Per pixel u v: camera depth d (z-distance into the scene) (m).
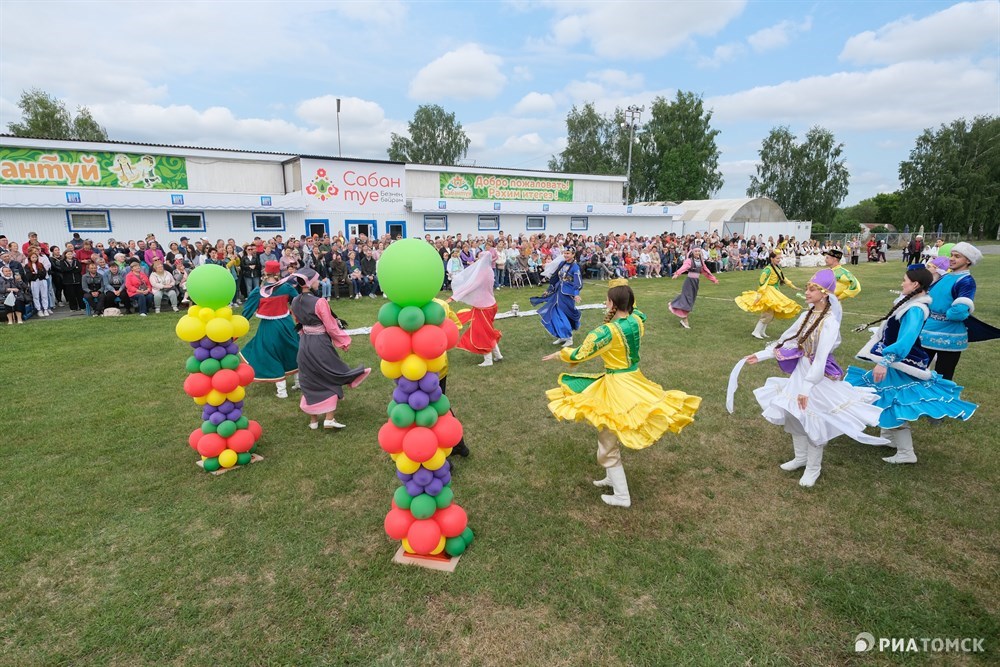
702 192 57.69
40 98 43.34
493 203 24.20
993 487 4.20
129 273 12.66
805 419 4.09
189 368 4.55
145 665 2.64
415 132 58.03
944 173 55.94
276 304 6.46
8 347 9.18
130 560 3.43
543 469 4.62
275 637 2.80
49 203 15.73
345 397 6.64
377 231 22.06
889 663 2.59
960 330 5.16
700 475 4.48
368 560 3.42
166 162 19.41
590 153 59.53
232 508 4.04
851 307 12.67
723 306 13.28
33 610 3.00
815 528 3.69
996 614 2.88
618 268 20.77
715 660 2.62
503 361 8.16
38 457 4.91
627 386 3.76
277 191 21.81
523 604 3.01
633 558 3.39
